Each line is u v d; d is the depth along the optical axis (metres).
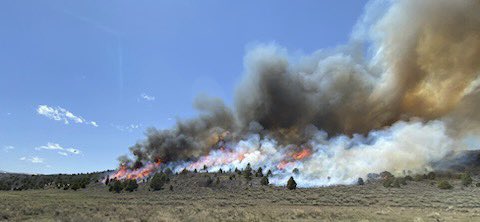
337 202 56.19
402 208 43.41
